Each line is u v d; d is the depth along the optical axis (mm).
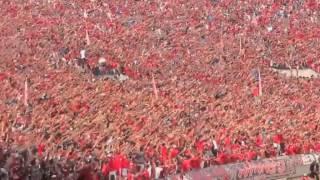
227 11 130000
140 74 87250
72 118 54781
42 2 113812
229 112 70312
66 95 63156
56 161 42188
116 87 73188
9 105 56594
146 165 46656
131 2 126062
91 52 90500
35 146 43562
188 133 56938
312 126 69938
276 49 113938
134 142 50688
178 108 67375
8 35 90000
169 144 52406
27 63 76750
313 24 130125
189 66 94938
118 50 94625
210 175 49969
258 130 63156
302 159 58531
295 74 107125
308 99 87125
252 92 85875
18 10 105750
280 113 74875
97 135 50344
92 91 68062
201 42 110125
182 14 123500
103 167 43969
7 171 38312
